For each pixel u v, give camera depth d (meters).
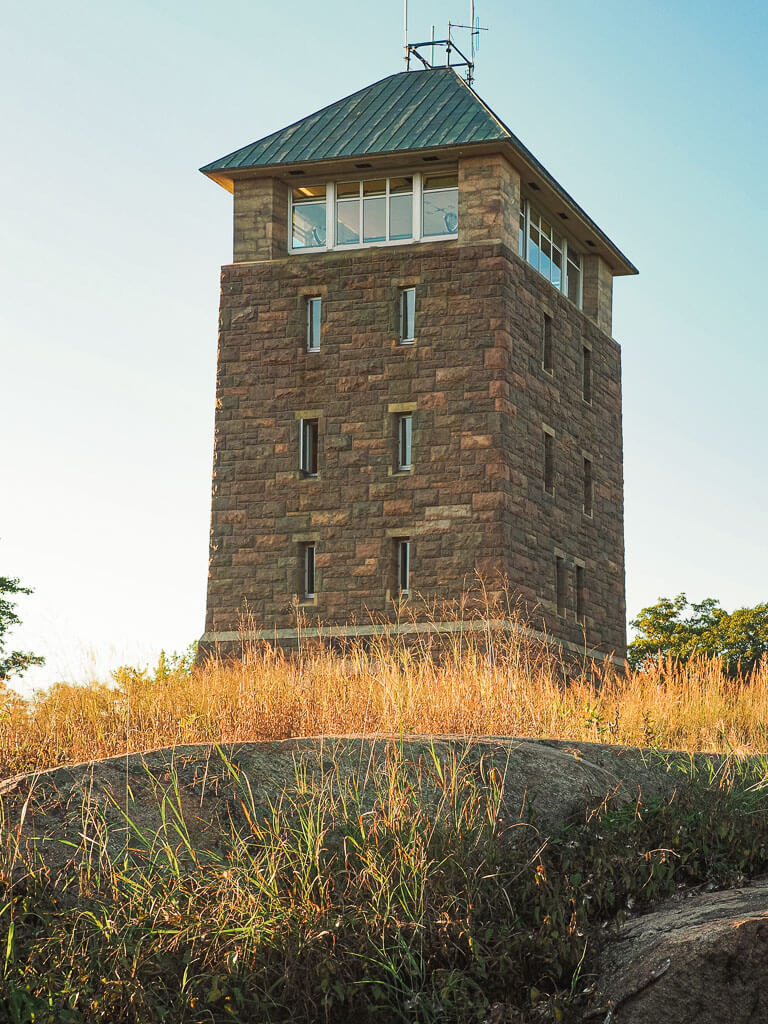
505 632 32.47
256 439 36.03
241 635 35.03
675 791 10.58
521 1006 8.20
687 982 7.68
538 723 15.80
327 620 34.56
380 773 10.21
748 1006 7.57
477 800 9.99
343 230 36.66
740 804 10.67
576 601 38.53
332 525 35.03
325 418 35.56
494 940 8.52
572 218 39.47
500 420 34.12
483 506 33.84
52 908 8.76
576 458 38.78
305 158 35.97
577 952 8.35
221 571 35.69
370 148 35.59
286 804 9.92
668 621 62.12
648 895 9.13
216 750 10.31
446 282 35.19
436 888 8.66
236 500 35.91
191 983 8.05
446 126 35.75
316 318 36.56
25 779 9.79
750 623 59.06
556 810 10.27
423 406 34.84
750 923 7.74
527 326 36.09
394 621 33.97
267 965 8.14
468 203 35.34
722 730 17.69
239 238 37.00
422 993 8.17
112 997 7.88
